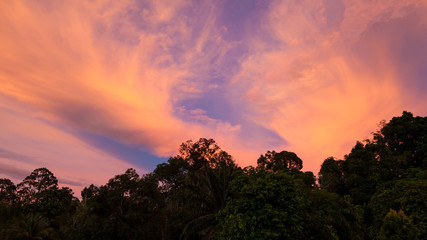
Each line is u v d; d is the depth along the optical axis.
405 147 34.94
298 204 12.36
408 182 22.41
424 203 19.30
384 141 35.47
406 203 20.53
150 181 35.81
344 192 34.78
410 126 34.38
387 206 22.28
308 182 36.06
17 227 31.38
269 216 11.47
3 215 35.09
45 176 47.50
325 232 13.18
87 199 34.97
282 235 11.26
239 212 12.34
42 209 40.22
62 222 38.47
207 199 18.08
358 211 18.59
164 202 34.59
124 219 30.14
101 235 28.02
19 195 46.75
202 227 16.47
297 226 11.34
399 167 31.12
